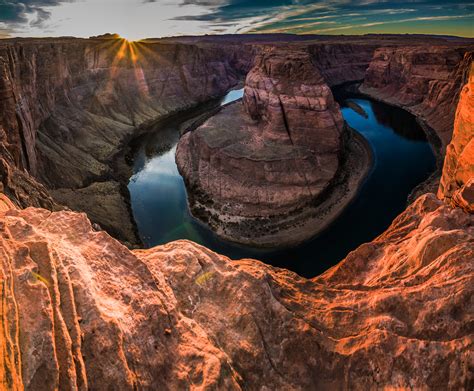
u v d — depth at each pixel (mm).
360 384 15953
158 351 14477
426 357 15484
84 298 13648
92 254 16891
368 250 25969
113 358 12625
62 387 10836
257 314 17781
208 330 16891
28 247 14203
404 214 30000
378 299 18438
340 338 17500
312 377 16516
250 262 23625
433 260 20531
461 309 16609
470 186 25219
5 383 9453
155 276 17625
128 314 14648
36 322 11570
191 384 13891
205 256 20422
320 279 25750
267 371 16297
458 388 14539
